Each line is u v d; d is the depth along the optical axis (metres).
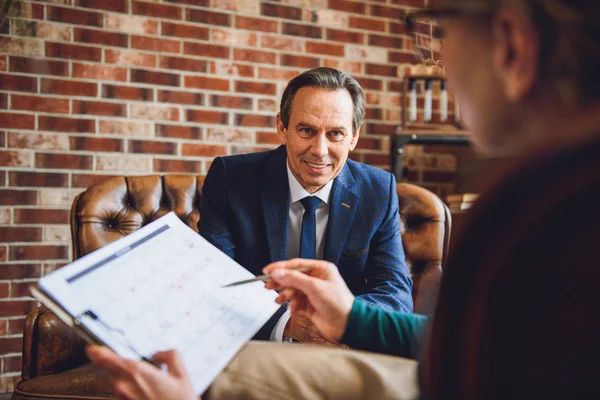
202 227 1.55
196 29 2.82
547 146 0.38
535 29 0.38
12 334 2.50
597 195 0.34
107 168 2.67
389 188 1.60
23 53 2.53
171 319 0.75
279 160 1.56
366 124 3.14
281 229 1.48
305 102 1.39
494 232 0.37
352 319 0.79
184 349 0.70
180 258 0.87
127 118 2.71
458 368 0.39
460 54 0.45
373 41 3.16
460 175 3.14
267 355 0.69
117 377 0.62
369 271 1.55
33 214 2.55
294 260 0.88
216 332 0.75
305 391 0.64
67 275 0.72
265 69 2.95
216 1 2.86
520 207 0.37
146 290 0.77
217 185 1.55
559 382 0.34
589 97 0.37
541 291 0.34
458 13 0.44
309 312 0.85
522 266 0.35
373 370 0.64
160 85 2.76
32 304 2.54
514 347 0.35
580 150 0.36
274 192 1.51
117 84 2.69
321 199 1.51
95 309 0.70
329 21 3.07
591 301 0.33
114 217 1.90
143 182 1.97
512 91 0.41
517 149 0.42
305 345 0.71
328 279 0.86
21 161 2.54
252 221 1.51
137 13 2.72
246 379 0.66
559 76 0.38
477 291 0.37
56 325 1.53
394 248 1.56
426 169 3.24
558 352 0.34
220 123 2.87
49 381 1.44
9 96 2.51
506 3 0.39
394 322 0.78
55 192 2.59
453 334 0.39
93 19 2.65
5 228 2.51
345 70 3.11
